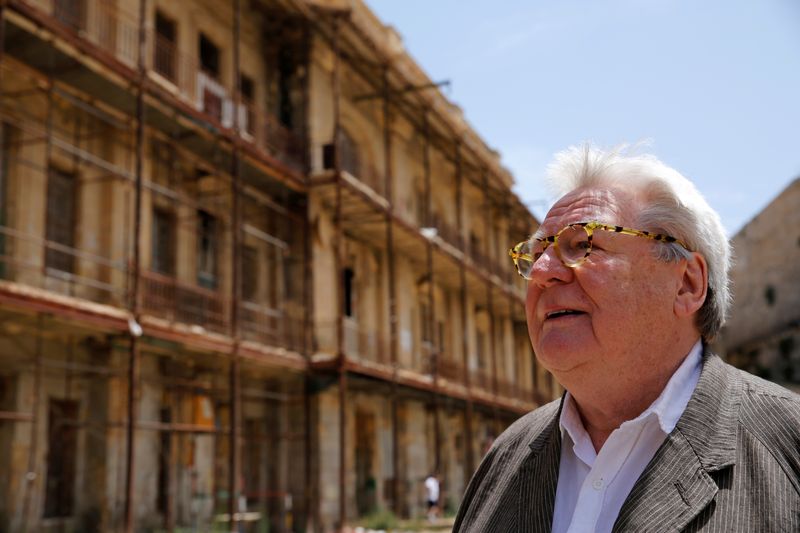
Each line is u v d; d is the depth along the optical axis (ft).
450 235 99.66
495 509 7.22
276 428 68.28
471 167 107.14
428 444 94.43
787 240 108.17
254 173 64.90
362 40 74.13
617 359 6.52
